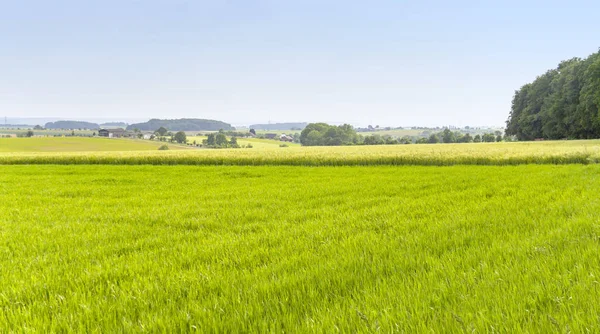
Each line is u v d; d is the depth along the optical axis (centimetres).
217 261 492
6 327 311
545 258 408
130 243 635
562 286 322
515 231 561
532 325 257
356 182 1628
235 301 338
